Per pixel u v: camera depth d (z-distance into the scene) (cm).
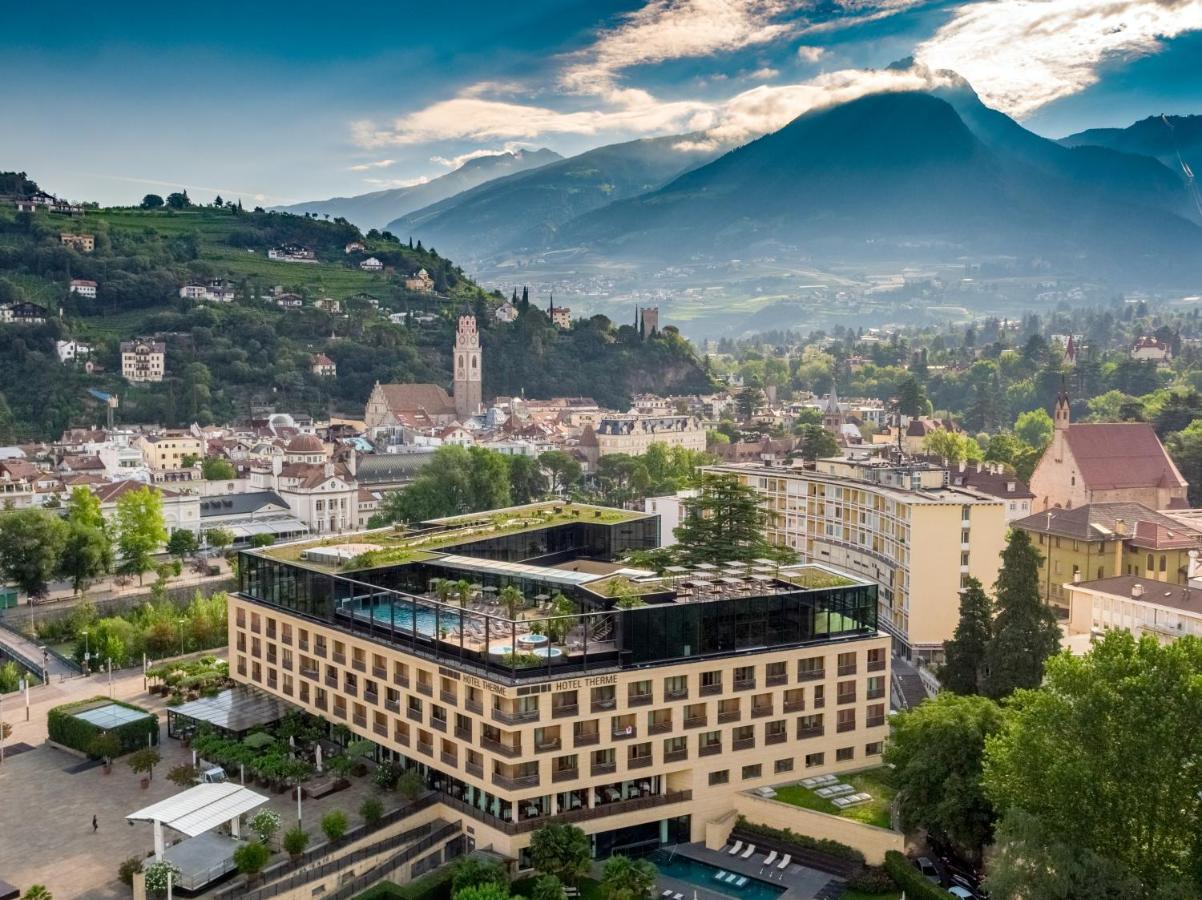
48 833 13288
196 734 15962
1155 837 11006
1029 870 10638
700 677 13812
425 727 14012
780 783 14450
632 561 18362
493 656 13162
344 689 15438
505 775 12975
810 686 14538
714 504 18775
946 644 17025
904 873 12431
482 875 12175
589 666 13275
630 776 13488
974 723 12794
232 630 17825
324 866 12175
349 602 15550
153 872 11456
